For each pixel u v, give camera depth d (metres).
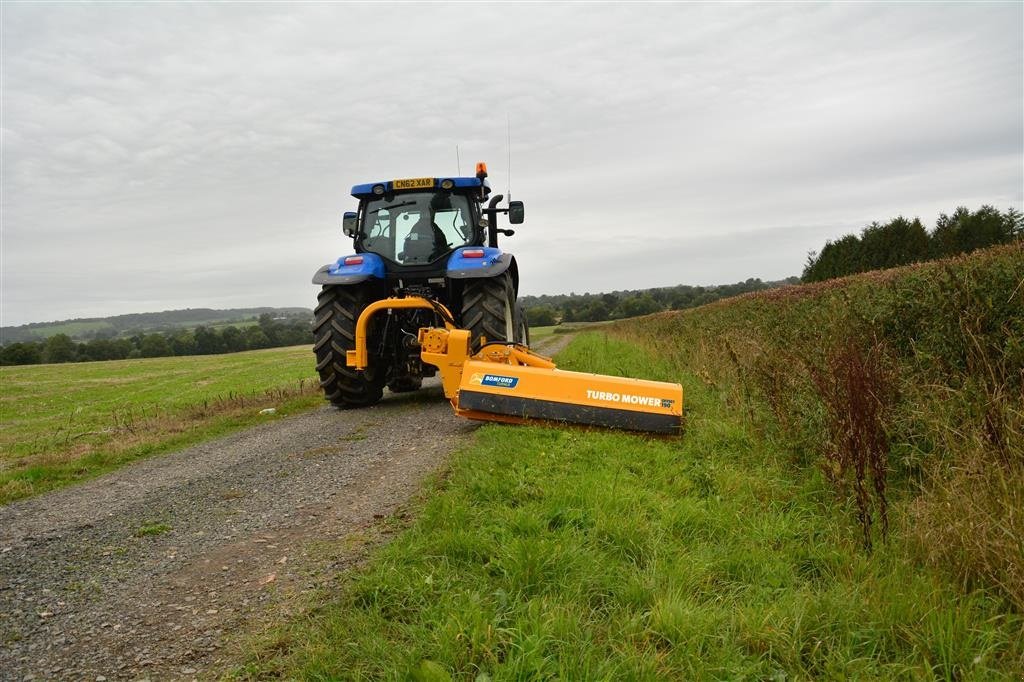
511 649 1.89
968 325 3.74
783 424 4.16
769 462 3.91
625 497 3.16
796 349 5.42
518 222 8.62
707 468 3.81
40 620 2.42
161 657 2.07
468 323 7.25
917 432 3.56
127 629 2.30
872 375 3.52
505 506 3.12
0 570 3.00
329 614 2.22
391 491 3.77
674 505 3.11
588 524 2.86
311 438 5.96
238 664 1.98
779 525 2.88
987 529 2.31
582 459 4.04
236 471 4.84
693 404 5.77
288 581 2.60
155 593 2.61
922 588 2.20
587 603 2.18
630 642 1.94
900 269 8.05
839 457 3.18
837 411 3.40
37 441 8.09
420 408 7.32
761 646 1.95
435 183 7.92
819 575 2.52
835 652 1.90
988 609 2.12
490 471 3.73
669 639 1.96
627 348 13.76
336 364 7.54
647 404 4.70
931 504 2.56
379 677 1.84
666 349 10.64
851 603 2.11
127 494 4.46
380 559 2.63
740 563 2.51
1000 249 5.45
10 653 2.16
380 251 8.04
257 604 2.42
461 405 5.07
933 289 4.62
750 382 5.30
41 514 4.09
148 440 6.87
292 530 3.26
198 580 2.71
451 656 1.86
